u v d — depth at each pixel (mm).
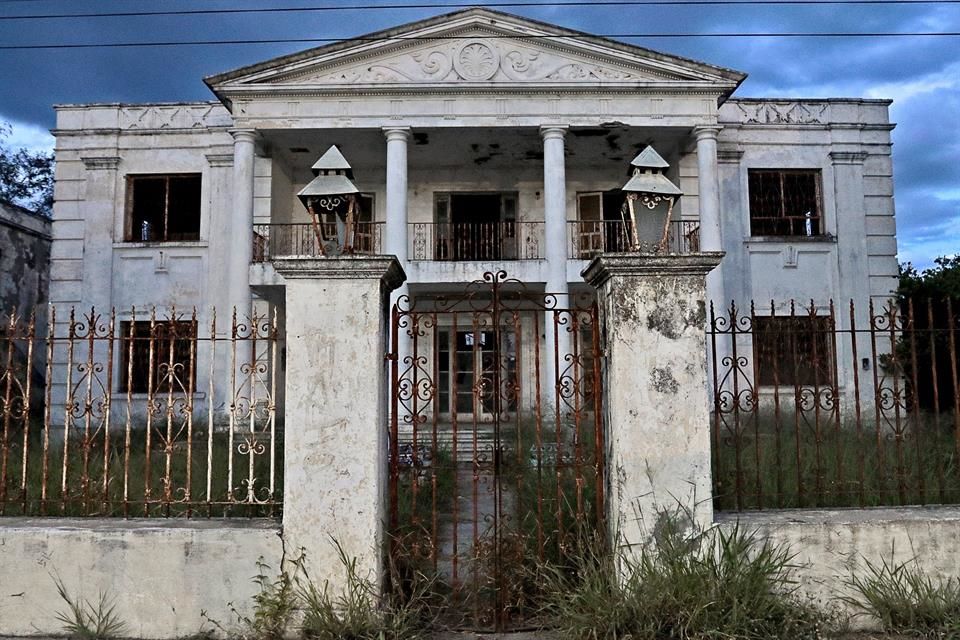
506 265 14547
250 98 14531
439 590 4797
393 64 14578
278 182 16344
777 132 16547
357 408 4383
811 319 5199
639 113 14555
